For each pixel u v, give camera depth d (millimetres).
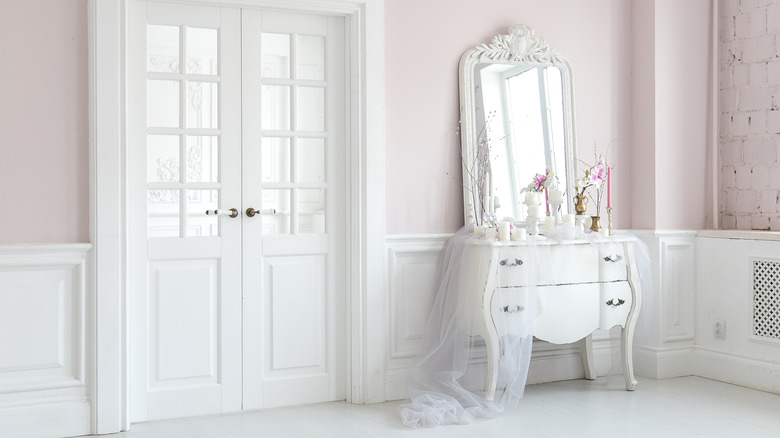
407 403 3828
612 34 4613
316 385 3932
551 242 3820
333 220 3955
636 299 4047
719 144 4707
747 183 4578
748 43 4562
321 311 3938
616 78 4625
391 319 3988
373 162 3895
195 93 3680
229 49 3725
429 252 4086
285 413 3715
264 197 3820
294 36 3855
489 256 3676
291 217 3873
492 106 4191
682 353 4562
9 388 3254
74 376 3379
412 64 4055
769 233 4152
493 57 4215
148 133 3568
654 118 4508
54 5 3354
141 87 3559
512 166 4230
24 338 3291
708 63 4711
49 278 3338
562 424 3502
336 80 3957
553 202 4117
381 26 3924
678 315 4559
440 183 4125
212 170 3715
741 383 4301
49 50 3348
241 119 3752
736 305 4352
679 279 4566
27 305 3297
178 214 3646
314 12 3865
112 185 3406
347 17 3939
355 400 3914
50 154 3350
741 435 3332
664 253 4500
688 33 4629
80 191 3400
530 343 3750
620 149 4641
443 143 4133
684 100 4613
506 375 3787
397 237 3979
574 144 4434
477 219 4102
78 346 3379
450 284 3898
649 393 4109
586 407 3814
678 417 3621
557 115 4398
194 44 3674
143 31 3562
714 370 4473
